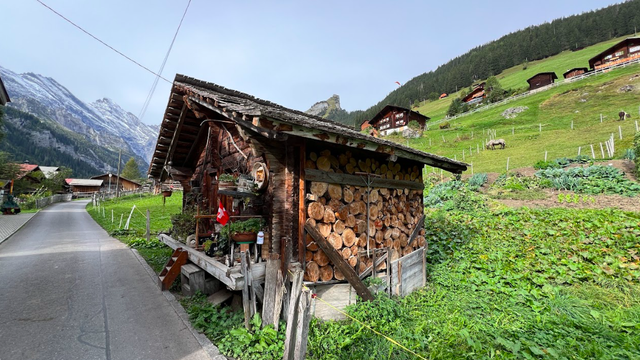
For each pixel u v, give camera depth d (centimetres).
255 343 411
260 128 383
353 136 449
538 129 3731
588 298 590
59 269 840
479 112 5919
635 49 5150
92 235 1525
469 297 611
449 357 393
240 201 576
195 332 461
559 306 545
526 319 505
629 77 4409
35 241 1319
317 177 491
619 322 478
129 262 929
